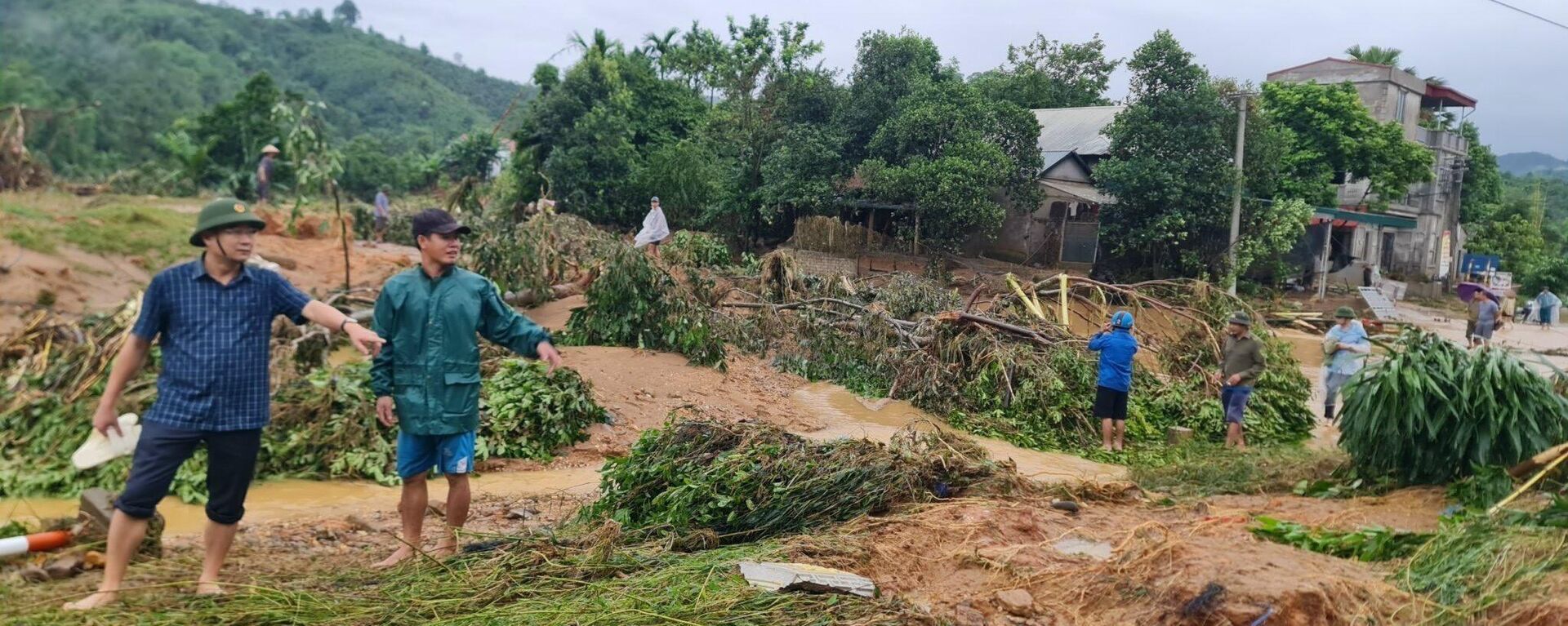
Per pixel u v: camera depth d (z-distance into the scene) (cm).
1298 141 3238
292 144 2369
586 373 1090
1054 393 1177
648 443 623
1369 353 1254
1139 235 2497
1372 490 736
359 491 750
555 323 1429
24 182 2175
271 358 902
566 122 3030
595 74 3116
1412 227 3106
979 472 681
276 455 767
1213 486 789
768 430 646
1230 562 468
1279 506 695
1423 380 708
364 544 583
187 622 392
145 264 1566
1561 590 435
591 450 905
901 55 2709
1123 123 2567
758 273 1758
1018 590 462
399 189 4191
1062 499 665
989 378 1216
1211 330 1404
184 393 426
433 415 496
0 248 1412
